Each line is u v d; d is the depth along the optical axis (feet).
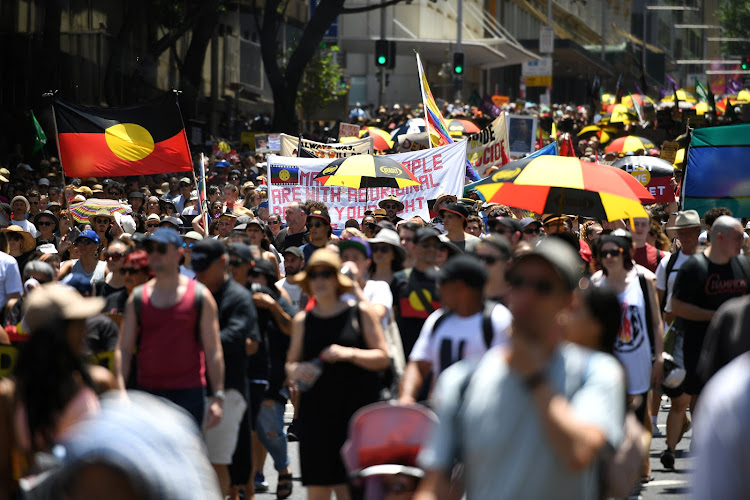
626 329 71.41
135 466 26.99
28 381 40.83
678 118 361.51
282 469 74.02
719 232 76.28
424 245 72.54
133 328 62.59
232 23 463.01
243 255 74.59
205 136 302.86
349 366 59.52
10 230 109.91
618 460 37.96
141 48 368.07
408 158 151.12
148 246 61.93
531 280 32.76
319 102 418.92
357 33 579.89
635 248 105.81
